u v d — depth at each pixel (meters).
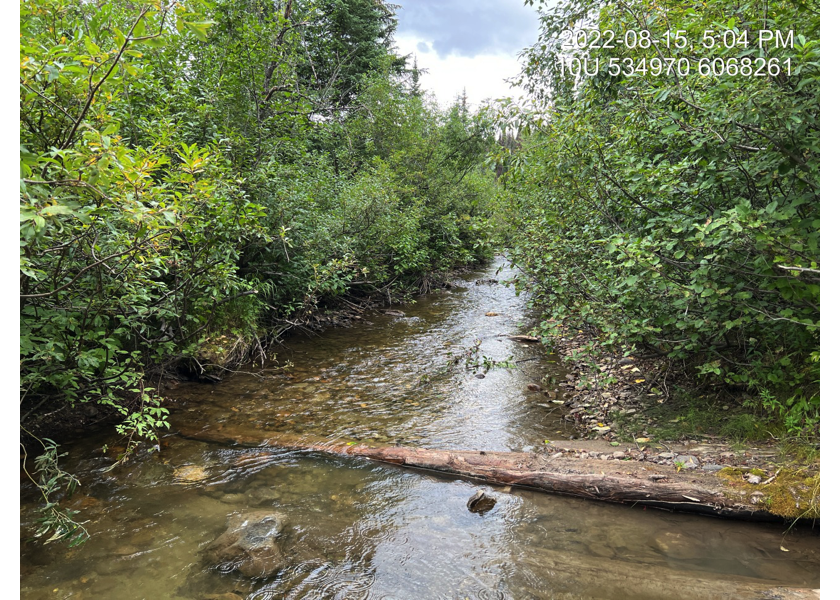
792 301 3.37
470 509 3.25
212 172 4.76
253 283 6.69
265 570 2.62
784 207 3.08
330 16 13.48
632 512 3.16
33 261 3.13
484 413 4.91
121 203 2.67
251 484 3.58
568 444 4.07
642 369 5.46
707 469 3.31
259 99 7.78
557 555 2.72
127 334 4.41
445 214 14.93
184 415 4.79
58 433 4.20
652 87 4.21
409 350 7.32
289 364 6.52
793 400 3.58
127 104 4.83
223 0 7.00
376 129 14.70
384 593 2.47
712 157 3.50
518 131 5.77
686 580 2.42
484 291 12.82
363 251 9.71
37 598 2.39
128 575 2.58
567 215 5.80
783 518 2.87
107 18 4.32
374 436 4.38
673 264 3.80
